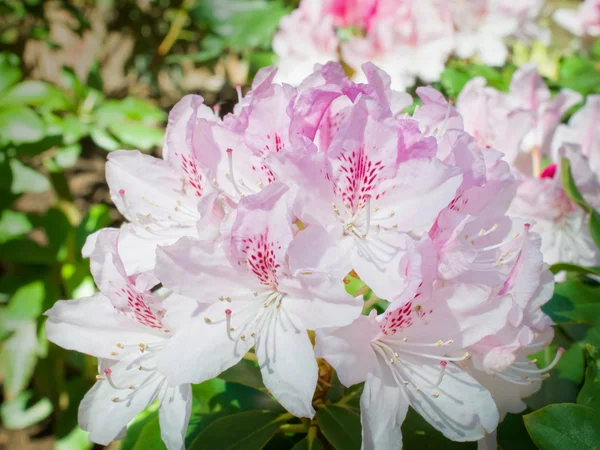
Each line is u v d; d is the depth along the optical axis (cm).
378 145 25
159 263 24
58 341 28
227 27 63
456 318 25
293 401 23
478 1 50
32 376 62
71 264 55
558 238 36
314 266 24
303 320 24
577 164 35
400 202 25
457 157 26
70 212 65
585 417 26
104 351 28
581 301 33
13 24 80
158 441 29
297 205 24
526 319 28
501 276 26
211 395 33
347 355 23
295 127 25
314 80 27
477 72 50
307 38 49
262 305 25
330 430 27
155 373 27
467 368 27
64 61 96
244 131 26
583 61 56
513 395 27
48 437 68
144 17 87
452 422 25
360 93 25
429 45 48
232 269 25
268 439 28
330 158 25
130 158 29
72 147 59
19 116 53
